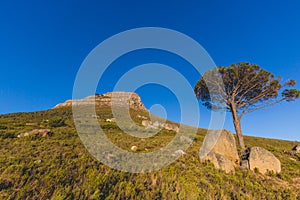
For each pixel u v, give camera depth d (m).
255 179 7.16
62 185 5.88
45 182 6.01
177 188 5.66
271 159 8.36
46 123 21.52
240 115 15.85
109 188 5.79
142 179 6.48
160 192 5.61
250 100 16.05
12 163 7.30
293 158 11.51
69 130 15.69
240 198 5.42
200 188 5.61
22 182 5.98
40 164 7.36
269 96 15.98
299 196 6.05
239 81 15.56
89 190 5.60
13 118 28.81
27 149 9.42
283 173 8.02
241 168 8.29
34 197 5.29
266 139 26.33
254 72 15.10
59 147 10.02
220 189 5.80
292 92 14.61
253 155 8.66
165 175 6.51
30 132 13.69
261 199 5.63
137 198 5.35
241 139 14.77
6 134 13.12
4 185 5.67
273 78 15.23
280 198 5.69
